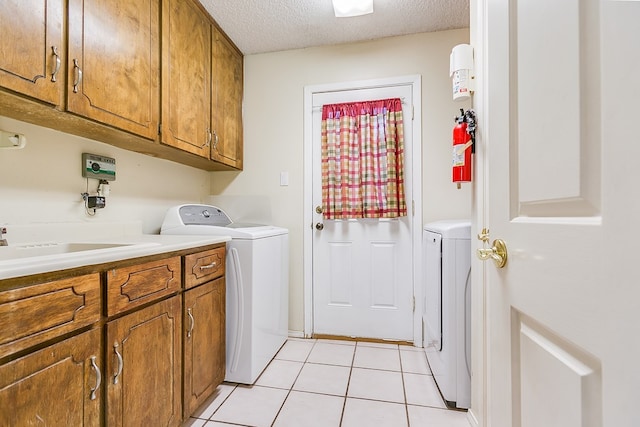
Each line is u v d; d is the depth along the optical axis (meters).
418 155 2.28
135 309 1.11
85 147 1.54
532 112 0.63
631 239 0.39
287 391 1.69
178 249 1.30
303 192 2.47
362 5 1.90
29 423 0.76
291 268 2.49
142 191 1.92
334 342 2.36
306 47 2.46
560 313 0.53
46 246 1.25
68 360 0.86
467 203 2.22
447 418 1.47
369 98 2.37
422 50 2.28
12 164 1.24
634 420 0.38
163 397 1.23
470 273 1.51
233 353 1.76
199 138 1.92
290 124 2.50
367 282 2.38
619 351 0.41
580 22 0.49
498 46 0.78
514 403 0.70
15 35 0.93
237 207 2.58
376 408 1.54
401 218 2.32
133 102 1.39
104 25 1.24
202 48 1.94
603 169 0.44
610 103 0.43
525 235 0.65
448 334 1.55
